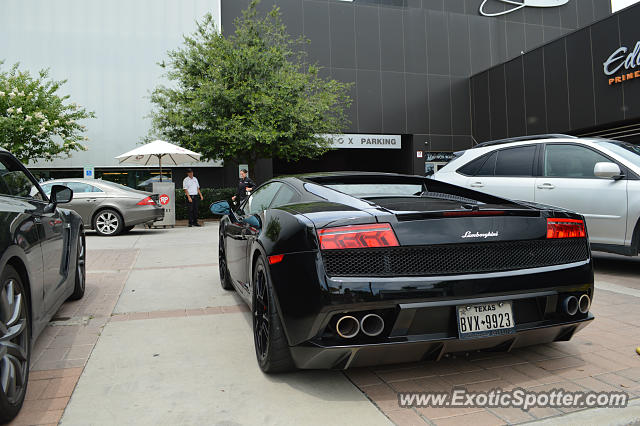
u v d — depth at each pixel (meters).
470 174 6.37
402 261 2.27
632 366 2.71
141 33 18.20
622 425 2.09
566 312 2.47
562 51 16.23
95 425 2.13
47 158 15.28
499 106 19.78
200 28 16.22
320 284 2.19
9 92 14.28
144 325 3.74
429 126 21.47
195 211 14.56
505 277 2.34
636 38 13.49
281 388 2.51
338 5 20.39
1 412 2.05
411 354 2.31
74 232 4.32
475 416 2.16
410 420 2.13
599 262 6.40
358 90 20.55
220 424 2.13
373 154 24.23
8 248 2.21
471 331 2.30
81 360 2.97
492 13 22.58
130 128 18.05
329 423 2.12
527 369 2.70
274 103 15.10
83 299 4.62
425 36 21.48
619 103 14.12
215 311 4.15
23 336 2.32
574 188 5.34
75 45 17.70
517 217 2.46
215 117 15.02
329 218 2.31
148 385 2.58
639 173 4.91
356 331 2.18
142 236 10.86
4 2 17.25
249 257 3.21
